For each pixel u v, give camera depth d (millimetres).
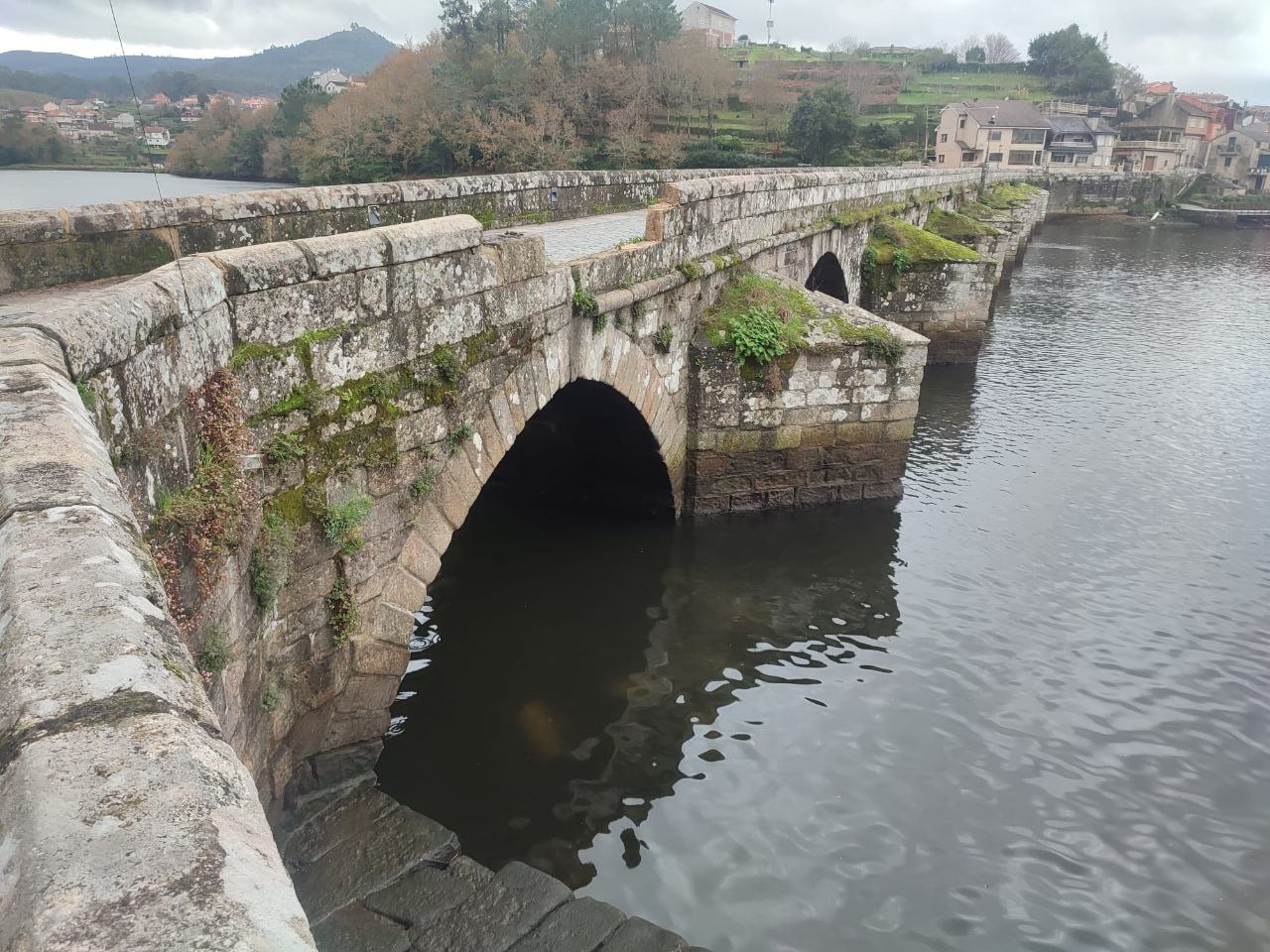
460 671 10875
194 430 5074
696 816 8664
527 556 13781
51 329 3715
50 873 1426
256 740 6043
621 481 14844
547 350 9352
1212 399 23750
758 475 14875
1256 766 9617
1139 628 12320
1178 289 43219
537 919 6562
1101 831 8617
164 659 2084
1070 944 7367
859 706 10453
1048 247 61562
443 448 7812
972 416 22109
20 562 2289
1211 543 15000
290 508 6285
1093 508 16375
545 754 9469
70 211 7516
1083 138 100188
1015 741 9906
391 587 7465
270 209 9625
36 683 1881
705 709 10320
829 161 70500
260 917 1402
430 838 7133
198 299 5113
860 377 14906
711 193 13984
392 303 6980
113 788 1629
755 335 14273
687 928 7379
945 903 7723
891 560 14070
